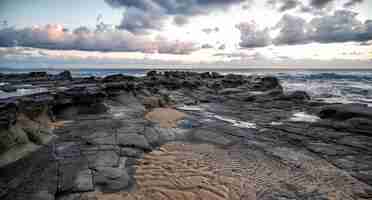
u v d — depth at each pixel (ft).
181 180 13.53
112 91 41.37
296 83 101.91
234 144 20.67
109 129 22.82
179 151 18.44
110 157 15.93
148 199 11.44
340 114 29.68
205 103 47.50
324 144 20.57
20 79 70.18
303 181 13.75
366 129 23.77
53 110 27.17
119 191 11.99
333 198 12.01
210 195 12.00
